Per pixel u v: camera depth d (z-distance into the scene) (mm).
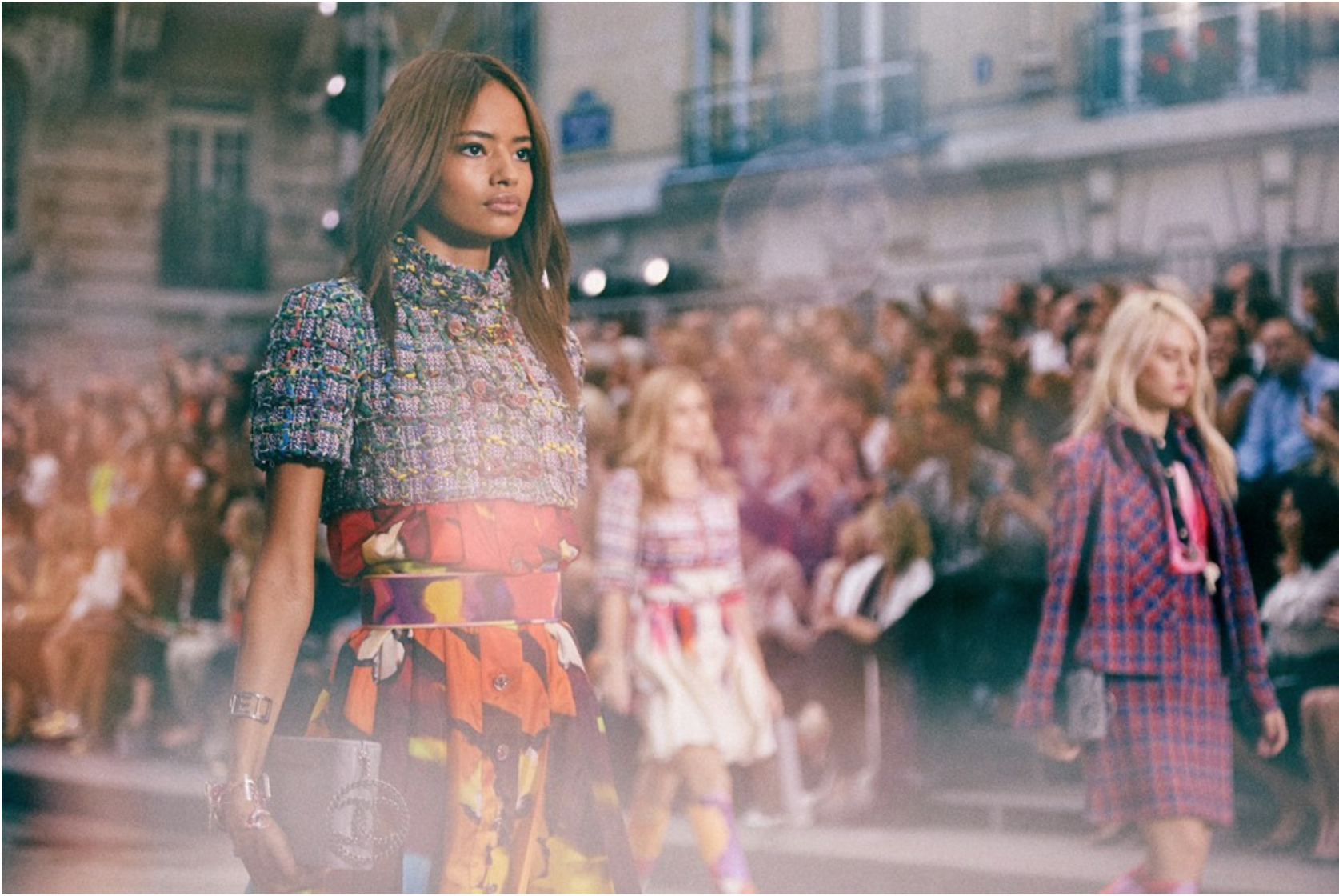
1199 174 12852
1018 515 8938
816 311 10930
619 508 5898
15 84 21188
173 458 13414
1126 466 4711
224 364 15000
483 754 2350
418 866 2318
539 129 2549
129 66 21016
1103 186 13258
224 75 21344
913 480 9188
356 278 2451
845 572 9023
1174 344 4750
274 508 2350
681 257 15070
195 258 21266
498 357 2479
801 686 9117
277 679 2316
